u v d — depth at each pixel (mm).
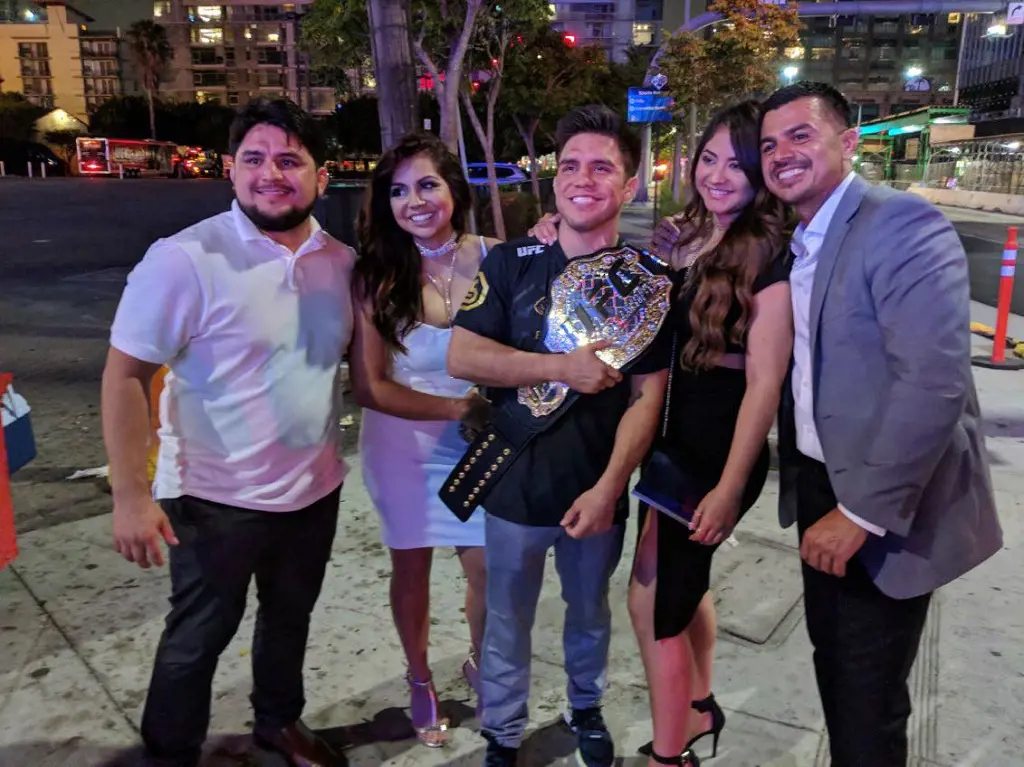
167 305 1998
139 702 2787
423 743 2621
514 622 2324
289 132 2035
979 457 1887
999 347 7254
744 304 1937
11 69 107625
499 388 2201
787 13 17391
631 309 2061
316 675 2957
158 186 33812
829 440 1851
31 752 2545
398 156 2328
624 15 73250
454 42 10734
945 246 1696
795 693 2850
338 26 11102
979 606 3369
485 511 2270
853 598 1940
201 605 2211
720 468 2111
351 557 3814
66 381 6906
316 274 2203
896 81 98125
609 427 2143
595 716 2531
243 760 2535
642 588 2262
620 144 2070
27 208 22953
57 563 3742
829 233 1836
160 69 82688
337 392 2354
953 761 2494
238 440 2135
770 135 1850
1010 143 36594
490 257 2195
